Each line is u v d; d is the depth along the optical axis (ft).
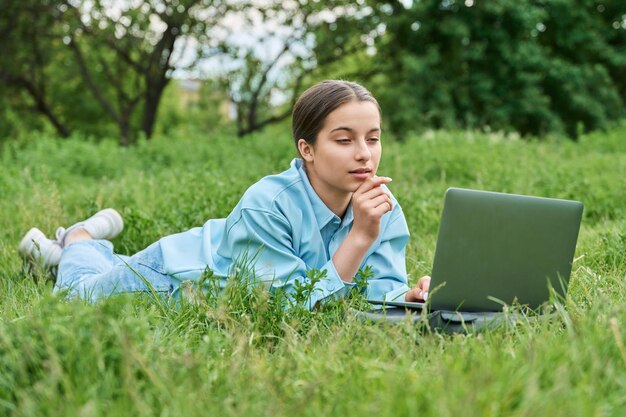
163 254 12.57
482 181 28.12
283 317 10.40
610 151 44.57
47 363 7.86
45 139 40.45
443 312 10.19
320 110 11.34
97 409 7.27
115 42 65.36
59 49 69.00
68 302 10.07
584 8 74.08
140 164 38.83
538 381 7.64
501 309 10.47
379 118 11.53
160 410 7.53
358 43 68.28
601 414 7.04
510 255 10.35
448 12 71.05
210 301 11.16
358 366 8.37
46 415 7.46
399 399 7.24
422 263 15.43
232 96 70.33
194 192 21.36
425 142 40.63
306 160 11.85
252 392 7.84
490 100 70.64
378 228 11.44
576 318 9.92
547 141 47.01
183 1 61.00
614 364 8.16
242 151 42.37
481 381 7.27
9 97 75.46
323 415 7.29
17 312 10.98
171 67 66.33
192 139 47.03
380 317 10.33
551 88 75.05
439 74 69.82
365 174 11.39
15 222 20.52
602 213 21.59
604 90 74.43
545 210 10.31
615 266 14.01
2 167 30.58
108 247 14.49
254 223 11.70
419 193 24.73
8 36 64.95
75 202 23.22
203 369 8.39
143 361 7.94
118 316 8.84
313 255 11.93
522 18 68.69
